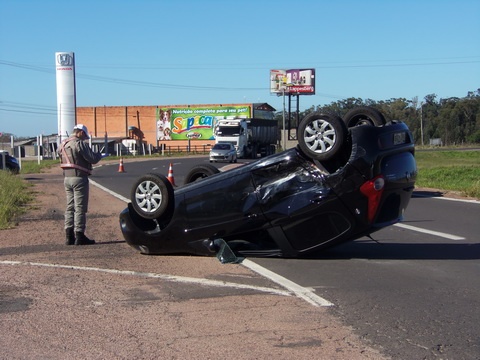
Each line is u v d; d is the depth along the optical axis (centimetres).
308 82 7669
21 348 496
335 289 681
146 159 5922
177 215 835
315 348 492
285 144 6525
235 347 495
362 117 819
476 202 1596
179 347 496
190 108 8650
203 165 973
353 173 738
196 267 793
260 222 795
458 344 503
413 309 603
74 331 537
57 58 6244
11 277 738
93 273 761
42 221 1256
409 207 1484
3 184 1894
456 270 780
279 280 719
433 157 5322
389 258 858
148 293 664
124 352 486
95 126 9056
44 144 7481
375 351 486
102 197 1816
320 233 779
